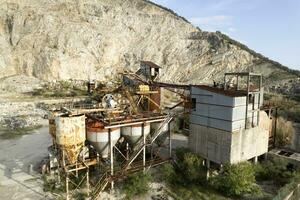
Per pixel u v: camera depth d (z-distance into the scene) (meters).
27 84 81.81
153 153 28.19
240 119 23.02
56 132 20.11
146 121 23.56
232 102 21.95
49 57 90.56
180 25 126.00
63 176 22.97
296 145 30.48
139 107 30.02
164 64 106.12
